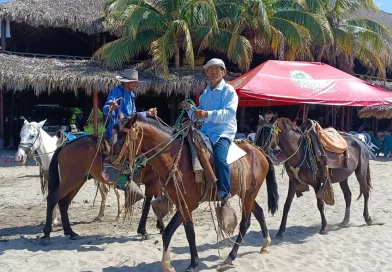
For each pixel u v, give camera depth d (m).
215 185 4.65
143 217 6.30
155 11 16.28
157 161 4.55
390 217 7.79
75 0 18.27
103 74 15.14
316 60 19.61
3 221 7.41
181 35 16.48
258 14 15.66
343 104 9.30
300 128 6.52
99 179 6.03
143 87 15.25
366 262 5.30
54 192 6.01
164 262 4.50
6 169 13.73
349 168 6.92
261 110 23.62
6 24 16.52
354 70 24.11
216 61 4.75
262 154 5.54
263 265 5.09
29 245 5.88
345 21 19.03
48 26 16.52
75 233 6.35
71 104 23.86
